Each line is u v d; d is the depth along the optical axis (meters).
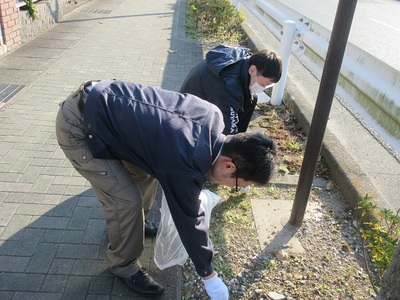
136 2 12.20
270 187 3.32
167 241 2.44
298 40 4.26
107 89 1.87
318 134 2.49
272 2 5.62
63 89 5.01
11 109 4.33
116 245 2.18
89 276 2.37
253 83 2.62
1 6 5.91
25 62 5.85
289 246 2.70
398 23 11.55
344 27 2.18
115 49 6.96
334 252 2.68
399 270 1.54
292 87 5.14
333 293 2.36
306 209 3.07
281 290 2.37
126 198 1.99
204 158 1.62
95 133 1.83
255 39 7.42
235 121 2.60
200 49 7.37
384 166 4.12
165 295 2.30
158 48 7.23
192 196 1.64
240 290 2.36
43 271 2.38
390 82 2.36
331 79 2.33
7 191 3.02
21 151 3.54
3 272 2.35
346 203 3.17
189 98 1.85
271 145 1.67
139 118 1.73
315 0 13.24
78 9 10.08
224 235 2.76
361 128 4.92
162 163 1.64
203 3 9.12
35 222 2.74
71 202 2.96
